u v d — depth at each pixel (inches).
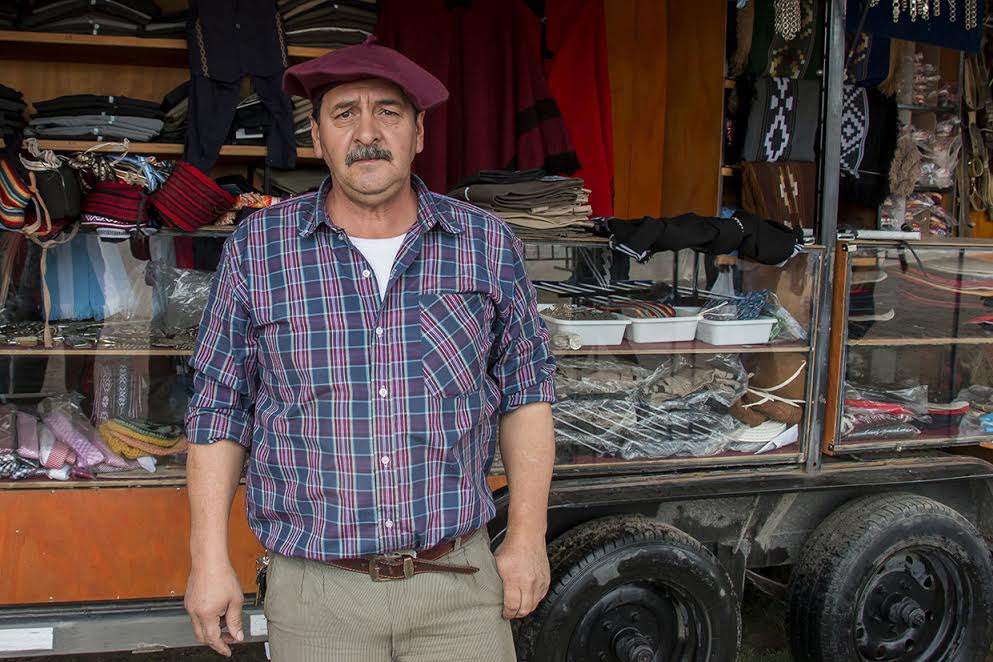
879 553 109.3
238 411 68.2
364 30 140.9
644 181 170.9
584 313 111.3
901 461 120.4
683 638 106.5
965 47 158.7
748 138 161.5
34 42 132.9
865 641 114.2
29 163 91.1
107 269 102.9
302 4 137.3
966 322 121.4
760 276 118.0
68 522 99.0
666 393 115.4
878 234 119.2
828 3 111.0
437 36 145.6
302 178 143.5
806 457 116.6
